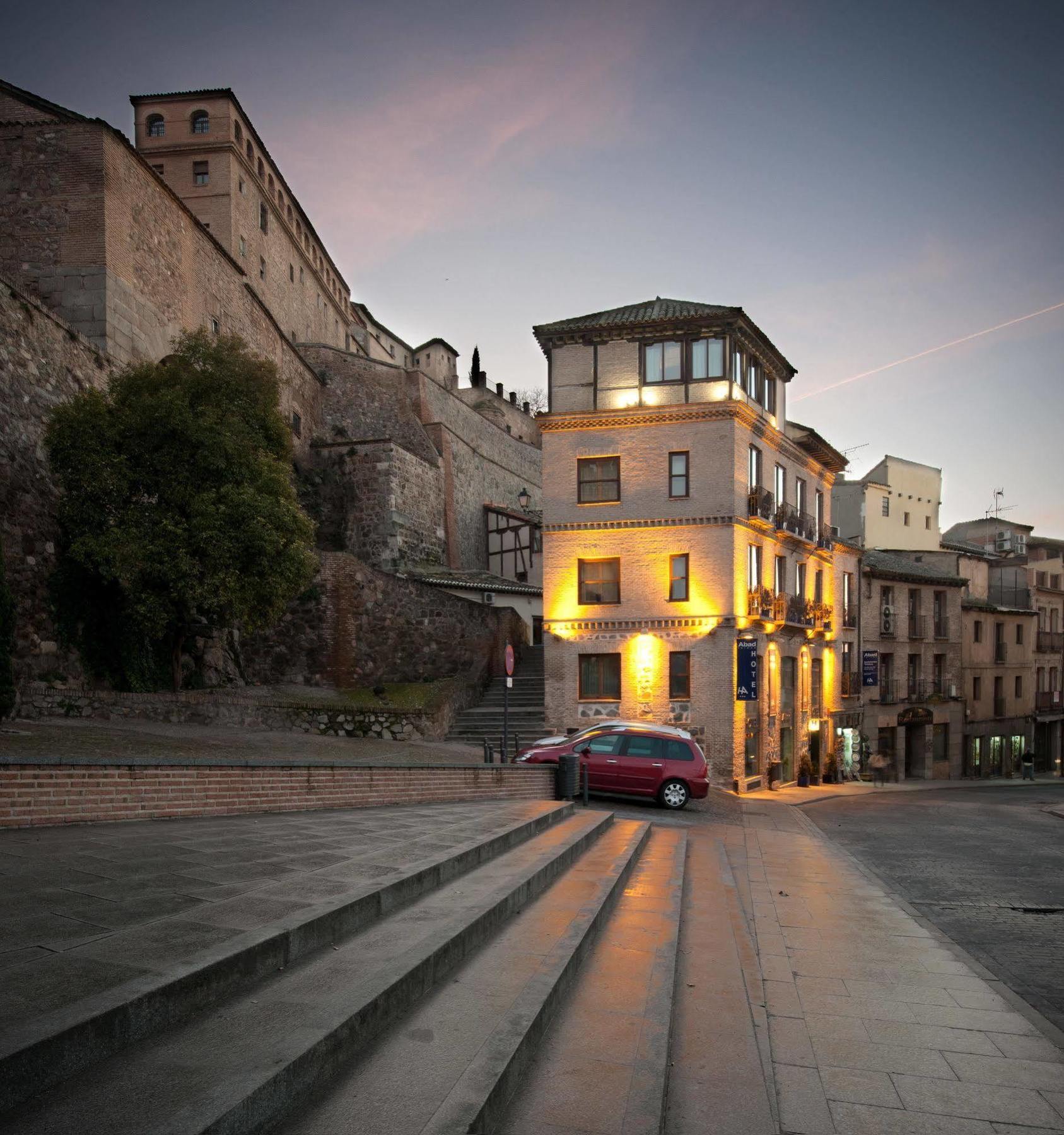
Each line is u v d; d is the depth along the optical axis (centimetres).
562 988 543
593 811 1546
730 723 2516
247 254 4141
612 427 2673
